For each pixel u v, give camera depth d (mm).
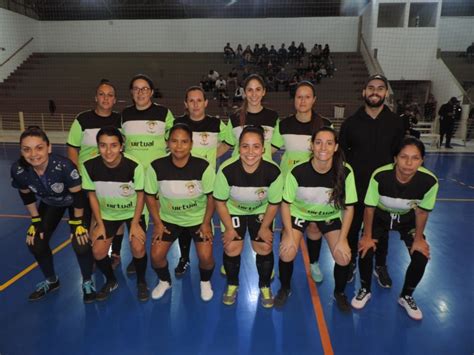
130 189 2910
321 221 2922
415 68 15906
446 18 15922
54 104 15398
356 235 3254
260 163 2699
